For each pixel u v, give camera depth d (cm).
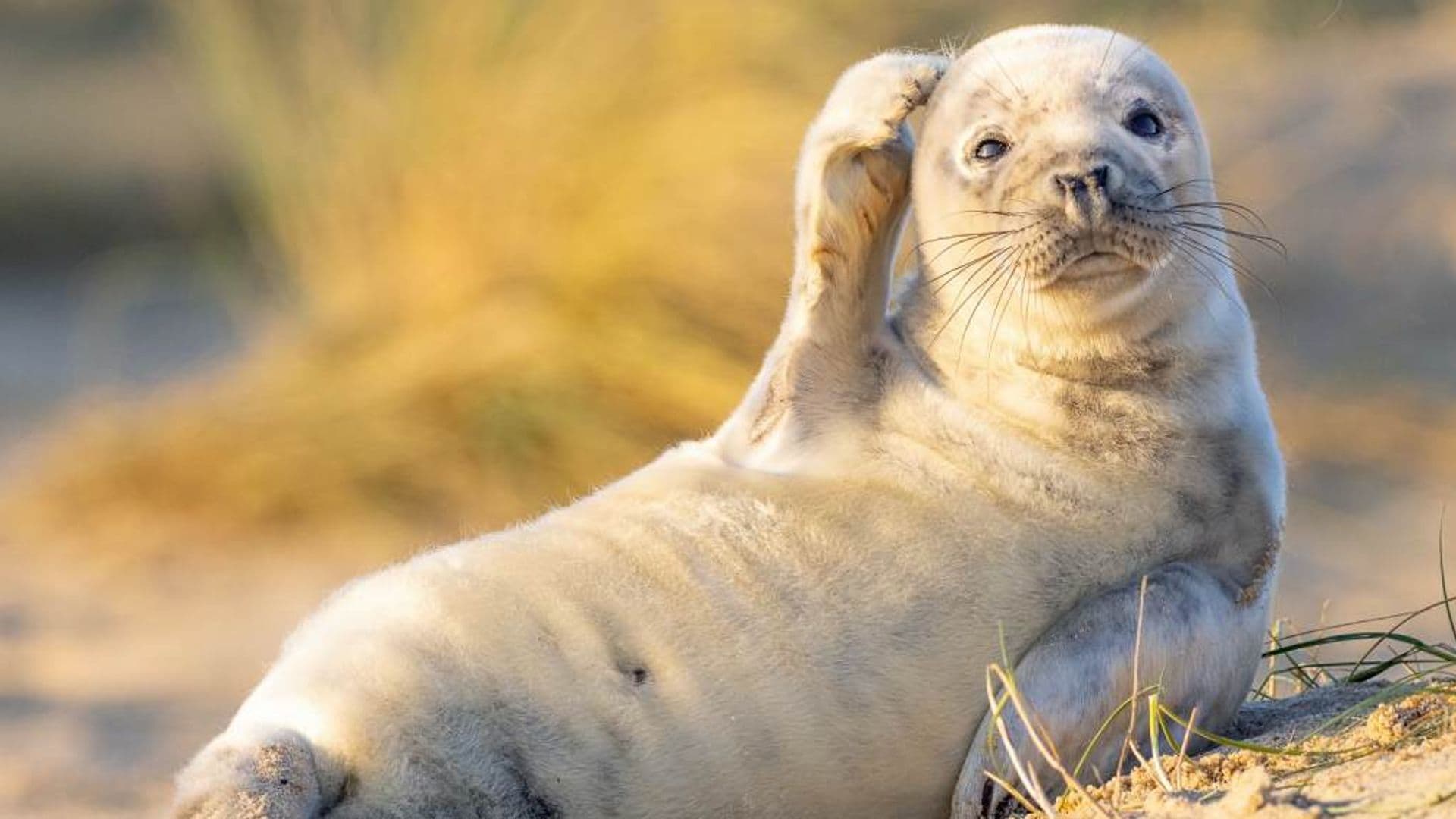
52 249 6831
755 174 3856
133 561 3566
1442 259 4750
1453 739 1415
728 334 3794
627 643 1498
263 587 3397
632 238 3850
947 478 1609
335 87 4184
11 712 2820
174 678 2964
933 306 1709
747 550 1552
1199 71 4884
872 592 1541
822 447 1642
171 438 3881
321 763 1446
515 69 4034
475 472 3691
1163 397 1642
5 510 3844
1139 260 1605
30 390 5019
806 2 3966
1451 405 4162
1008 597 1566
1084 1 4272
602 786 1480
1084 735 1513
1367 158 5031
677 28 3966
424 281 4009
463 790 1462
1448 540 3475
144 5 9512
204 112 7838
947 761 1548
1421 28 5688
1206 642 1558
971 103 1706
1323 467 3881
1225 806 1332
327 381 3928
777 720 1505
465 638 1488
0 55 9119
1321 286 4741
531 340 3803
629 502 1603
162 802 2362
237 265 5272
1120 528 1603
